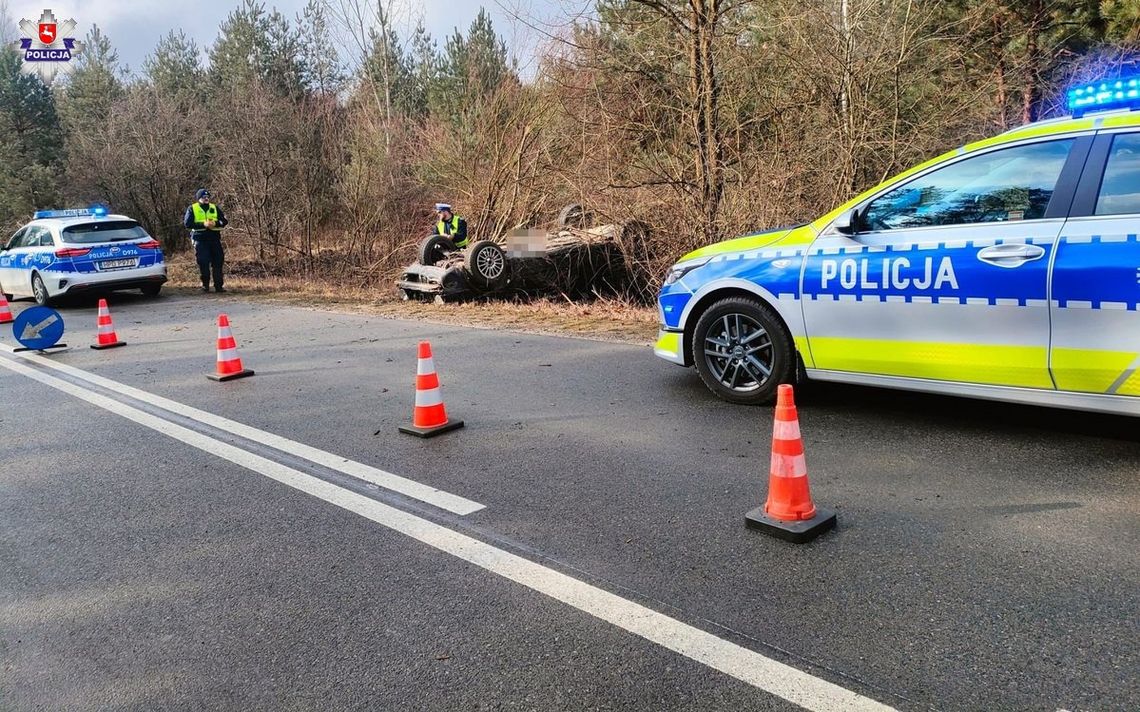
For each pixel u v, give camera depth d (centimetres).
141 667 282
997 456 444
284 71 3262
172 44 3931
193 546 378
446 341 910
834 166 985
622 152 1120
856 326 499
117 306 1405
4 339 1093
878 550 340
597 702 249
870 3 945
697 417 549
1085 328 411
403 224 1647
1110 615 282
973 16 989
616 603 307
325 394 671
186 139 2567
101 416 632
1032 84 1038
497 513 399
